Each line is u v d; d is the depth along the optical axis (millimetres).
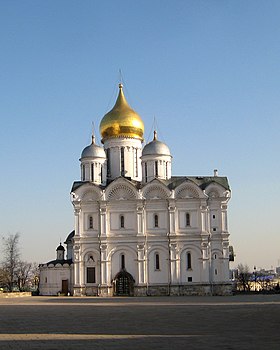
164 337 28156
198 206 102688
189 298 83375
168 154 110375
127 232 102688
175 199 102500
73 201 103812
